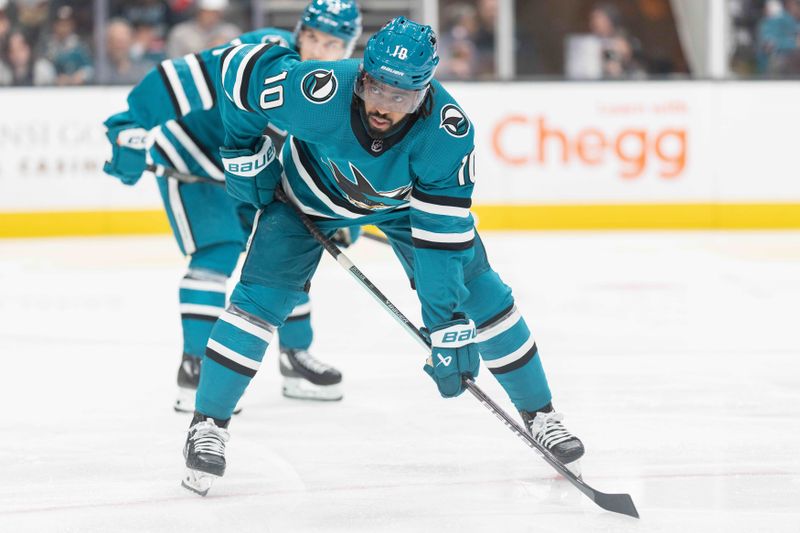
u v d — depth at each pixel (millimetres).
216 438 7934
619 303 16406
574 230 25594
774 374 11812
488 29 27641
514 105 25297
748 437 9352
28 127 24453
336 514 7484
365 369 12273
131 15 26391
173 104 9828
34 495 7922
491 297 8195
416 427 9812
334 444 9281
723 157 25641
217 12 26750
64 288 18172
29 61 26219
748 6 27438
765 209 25781
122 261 21234
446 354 7613
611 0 28344
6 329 14797
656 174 25594
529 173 25422
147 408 10586
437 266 7531
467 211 7562
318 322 15062
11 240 24422
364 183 7672
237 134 8094
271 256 8039
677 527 7191
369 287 8188
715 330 14328
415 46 6754
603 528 7176
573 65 28312
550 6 28141
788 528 7156
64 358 12984
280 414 10352
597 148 25453
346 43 9961
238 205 10633
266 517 7426
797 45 27453
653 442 9227
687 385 11328
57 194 24641
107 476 8375
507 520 7348
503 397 10906
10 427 9883
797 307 16000
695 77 25484
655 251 22172
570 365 12328
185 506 7660
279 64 7629
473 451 9031
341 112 7270
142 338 14188
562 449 8094
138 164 10266
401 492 7969
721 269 19750
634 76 27875
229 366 7922
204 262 10297
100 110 24547
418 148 7301
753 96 25578
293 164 8164
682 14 28469
